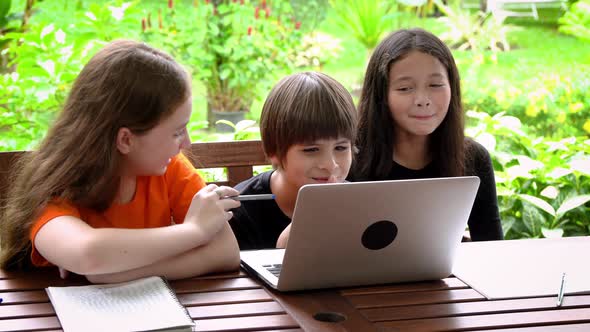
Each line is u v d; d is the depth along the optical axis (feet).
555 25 20.36
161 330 3.97
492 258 5.34
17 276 4.95
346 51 20.40
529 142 9.92
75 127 4.97
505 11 19.10
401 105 6.69
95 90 4.93
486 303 4.51
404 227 4.61
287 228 5.86
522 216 9.06
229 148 6.87
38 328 4.09
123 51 4.97
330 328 4.10
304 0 19.49
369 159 6.91
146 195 5.67
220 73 15.38
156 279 4.70
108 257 4.57
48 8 15.49
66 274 4.88
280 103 5.84
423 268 4.84
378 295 4.65
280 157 5.92
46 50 10.46
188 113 5.02
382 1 17.75
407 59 6.64
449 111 6.92
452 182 4.52
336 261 4.61
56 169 4.97
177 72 4.97
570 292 4.67
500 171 9.46
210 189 5.12
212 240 5.04
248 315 4.29
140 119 4.86
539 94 14.65
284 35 16.16
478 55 17.62
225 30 15.37
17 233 5.03
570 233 9.19
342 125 5.72
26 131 10.11
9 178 5.95
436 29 19.62
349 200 4.36
